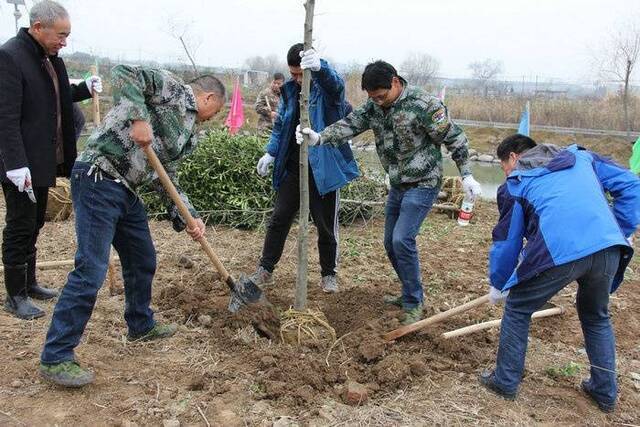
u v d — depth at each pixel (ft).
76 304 10.81
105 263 11.12
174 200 11.73
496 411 11.24
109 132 10.84
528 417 11.18
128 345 12.86
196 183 24.70
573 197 11.02
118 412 10.43
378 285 18.15
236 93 38.29
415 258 14.85
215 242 21.98
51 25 12.92
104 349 12.56
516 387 11.69
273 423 10.34
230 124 38.45
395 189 15.30
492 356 13.42
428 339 13.75
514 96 89.97
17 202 13.37
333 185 16.14
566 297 17.69
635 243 25.40
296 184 16.47
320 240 17.06
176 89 11.35
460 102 85.20
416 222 14.60
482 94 95.25
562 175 11.29
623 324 15.92
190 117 11.72
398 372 11.91
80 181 10.85
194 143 12.25
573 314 16.38
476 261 21.39
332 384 11.79
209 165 24.73
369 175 27.84
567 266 10.91
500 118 81.20
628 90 73.15
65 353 10.98
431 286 18.38
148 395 10.96
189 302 14.88
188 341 13.25
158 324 13.44
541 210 11.07
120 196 11.18
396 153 14.56
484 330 14.69
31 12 12.94
